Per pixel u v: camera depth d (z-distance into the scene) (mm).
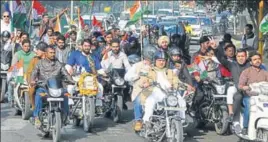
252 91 9250
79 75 11844
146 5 26406
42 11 19891
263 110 9086
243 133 9453
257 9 22656
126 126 12273
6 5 18891
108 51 12922
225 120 10742
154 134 9648
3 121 12703
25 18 18594
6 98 15797
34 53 13203
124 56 12695
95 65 12289
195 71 11344
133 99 10180
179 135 9070
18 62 13180
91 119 11359
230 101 10336
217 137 10945
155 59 9992
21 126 12125
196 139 10758
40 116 10453
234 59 11219
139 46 18625
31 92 10547
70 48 14203
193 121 11922
